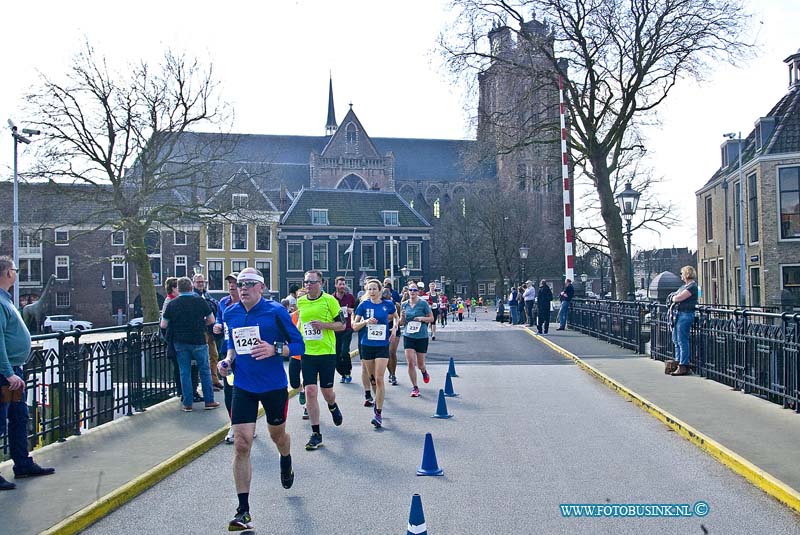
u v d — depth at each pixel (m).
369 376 12.24
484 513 6.36
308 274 9.53
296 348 6.65
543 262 76.62
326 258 69.38
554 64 29.36
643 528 5.95
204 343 11.74
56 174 31.69
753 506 6.51
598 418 10.85
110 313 61.53
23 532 5.84
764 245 32.44
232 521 6.03
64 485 7.20
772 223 32.25
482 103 31.53
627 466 7.96
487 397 13.03
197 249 63.31
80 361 9.95
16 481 7.37
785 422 9.67
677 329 14.69
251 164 41.50
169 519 6.44
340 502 6.79
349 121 95.19
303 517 6.36
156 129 32.78
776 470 7.25
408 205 73.25
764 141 33.56
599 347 21.62
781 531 5.86
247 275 6.68
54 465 8.04
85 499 6.71
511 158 32.91
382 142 112.31
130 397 11.34
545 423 10.50
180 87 33.03
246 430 6.34
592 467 7.94
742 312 11.93
